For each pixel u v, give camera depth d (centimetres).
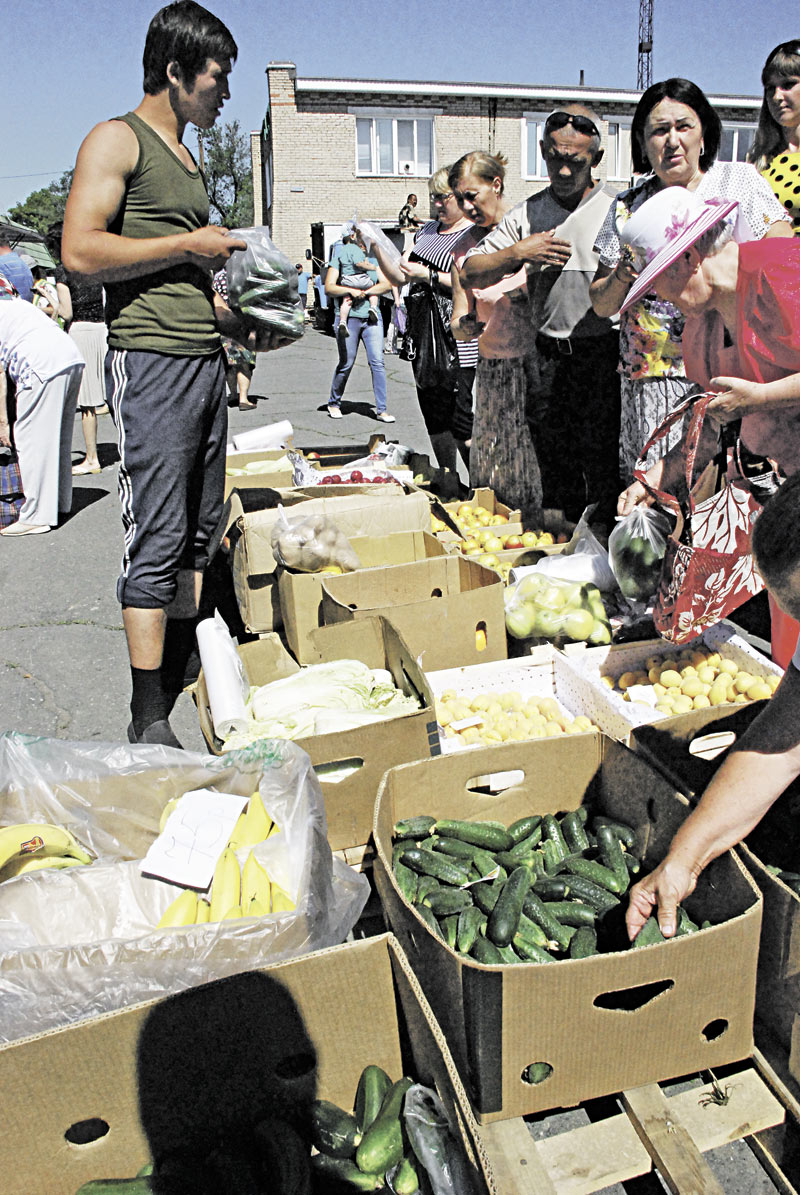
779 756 194
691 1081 210
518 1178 174
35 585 562
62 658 454
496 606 352
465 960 174
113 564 598
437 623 344
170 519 318
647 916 203
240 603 425
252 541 400
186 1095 179
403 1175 169
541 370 483
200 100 305
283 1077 187
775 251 263
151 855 221
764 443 291
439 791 255
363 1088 187
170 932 185
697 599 292
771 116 442
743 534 286
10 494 678
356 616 331
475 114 2862
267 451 565
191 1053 177
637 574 361
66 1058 167
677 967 179
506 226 478
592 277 454
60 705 405
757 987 201
